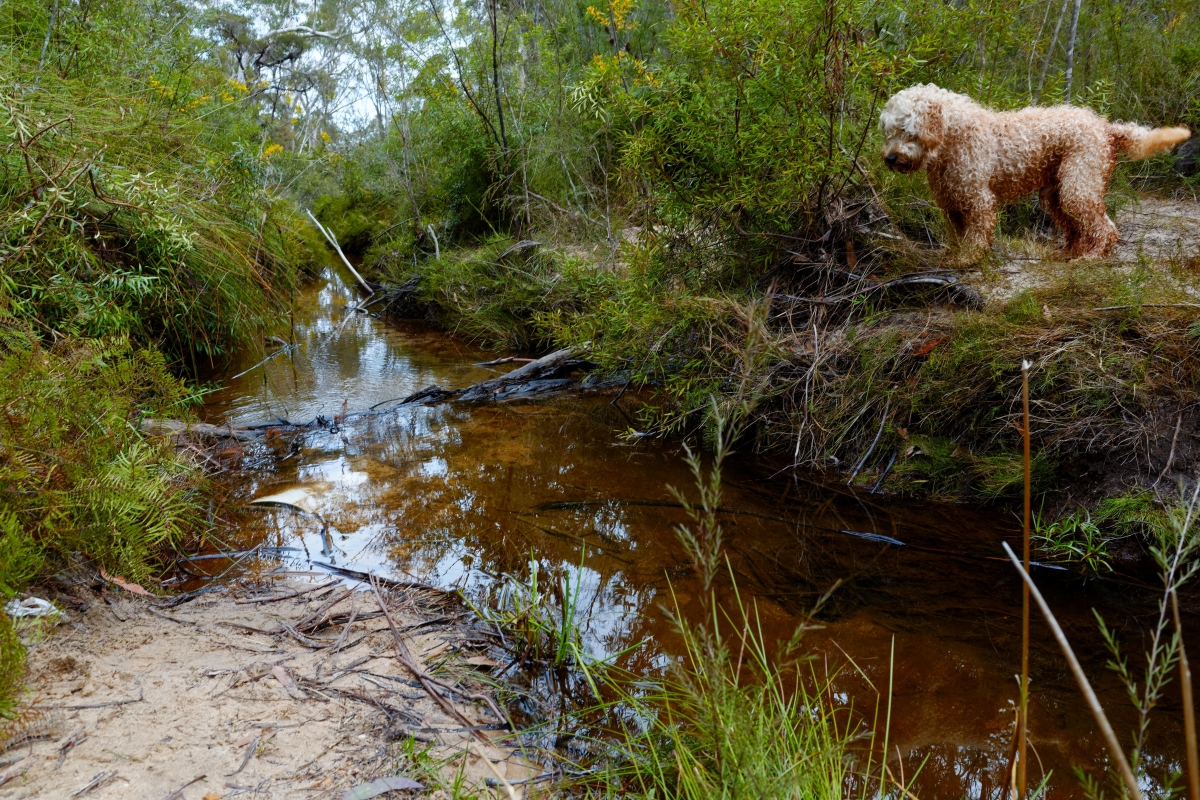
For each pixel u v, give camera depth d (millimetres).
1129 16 6875
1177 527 1146
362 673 2035
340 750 1699
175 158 4645
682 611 2457
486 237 8031
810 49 3414
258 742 1690
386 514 3168
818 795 1550
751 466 3697
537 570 2721
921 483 3354
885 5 3582
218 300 4715
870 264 3941
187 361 5074
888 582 2637
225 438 4004
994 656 2213
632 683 2070
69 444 2441
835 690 2061
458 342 6594
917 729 1909
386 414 4508
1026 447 1277
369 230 10984
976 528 3041
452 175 8625
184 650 2068
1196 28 6684
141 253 4211
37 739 1618
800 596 2547
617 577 2678
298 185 11828
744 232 4039
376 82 11062
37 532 2238
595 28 8883
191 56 5547
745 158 3723
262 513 3176
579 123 7410
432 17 8891
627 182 4758
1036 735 1884
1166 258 3723
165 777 1544
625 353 4340
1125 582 2617
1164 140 3621
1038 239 4570
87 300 3494
